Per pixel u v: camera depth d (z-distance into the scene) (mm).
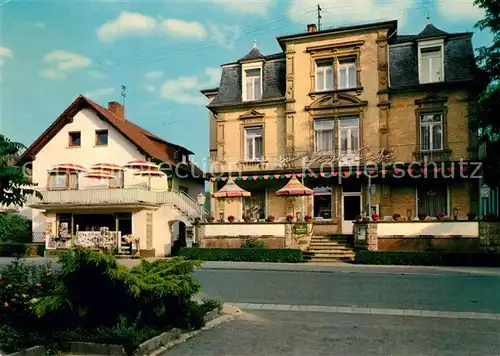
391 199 23547
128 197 27250
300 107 25141
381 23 23797
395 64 24156
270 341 7270
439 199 22984
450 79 22922
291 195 22078
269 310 9930
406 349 6777
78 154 30500
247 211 26078
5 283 7266
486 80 21484
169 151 34094
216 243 22875
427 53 23766
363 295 11844
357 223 20688
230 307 9992
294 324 8484
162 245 28188
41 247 28203
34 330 6875
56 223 29000
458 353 6562
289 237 21719
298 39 25266
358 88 24109
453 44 23594
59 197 28500
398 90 23547
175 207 28328
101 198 27719
